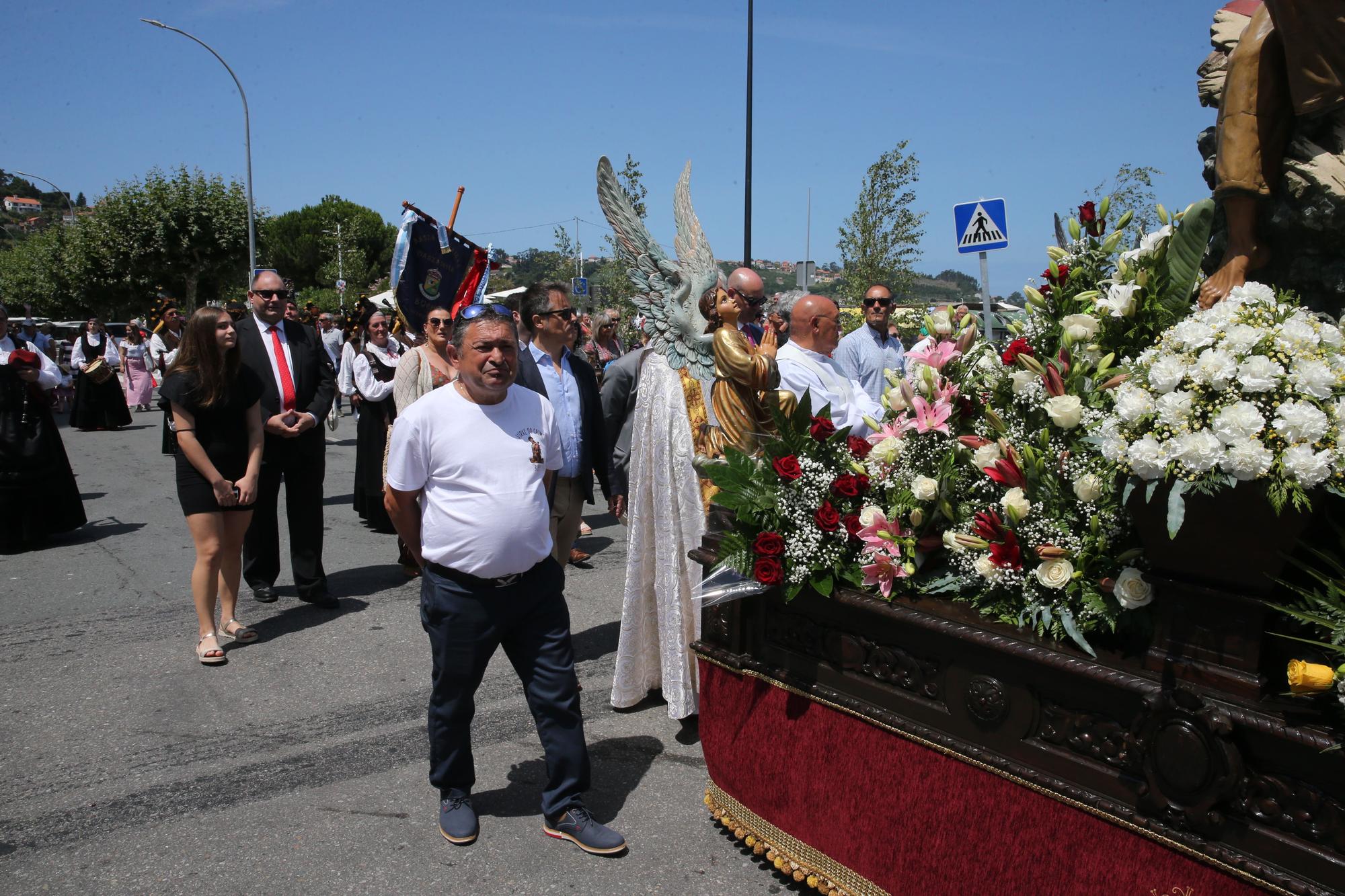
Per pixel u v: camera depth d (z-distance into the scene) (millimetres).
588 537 7438
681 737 3721
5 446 6652
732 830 2828
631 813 3121
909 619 2162
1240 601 1597
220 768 3461
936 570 2242
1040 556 1939
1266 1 2025
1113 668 1788
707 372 3797
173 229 29188
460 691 2881
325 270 47406
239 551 4809
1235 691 1610
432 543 2783
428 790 3295
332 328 15938
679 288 3822
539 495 2846
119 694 4156
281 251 58562
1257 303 1774
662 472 3707
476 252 6980
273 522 5414
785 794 2586
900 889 2248
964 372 2395
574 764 2914
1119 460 1731
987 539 2041
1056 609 1904
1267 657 1618
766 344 3125
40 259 38688
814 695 2463
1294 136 2125
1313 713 1533
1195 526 1629
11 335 8688
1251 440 1540
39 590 5816
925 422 2301
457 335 2807
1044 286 2312
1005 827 1999
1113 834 1801
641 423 3809
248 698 4109
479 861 2836
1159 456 1630
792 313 3611
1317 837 1524
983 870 2047
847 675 2396
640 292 3867
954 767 2113
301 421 5145
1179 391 1688
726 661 2748
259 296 5152
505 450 2793
